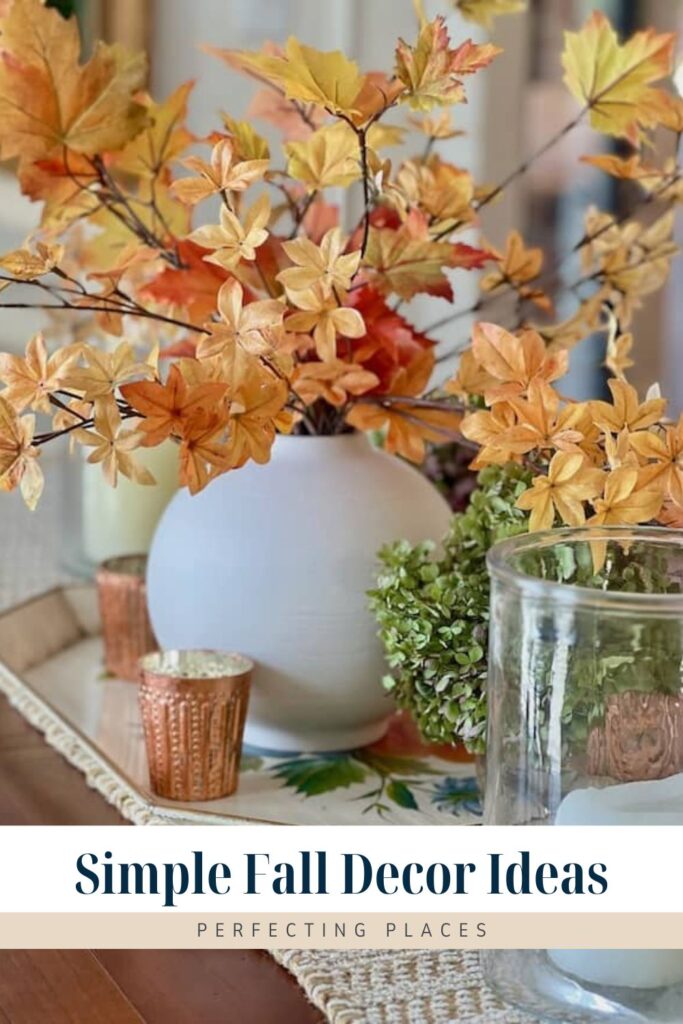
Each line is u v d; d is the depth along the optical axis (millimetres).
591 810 483
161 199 761
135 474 532
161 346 895
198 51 1550
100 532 995
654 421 543
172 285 663
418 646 593
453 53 551
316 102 556
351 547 675
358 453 712
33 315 1257
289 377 591
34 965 547
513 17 1675
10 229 1382
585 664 472
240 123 604
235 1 1560
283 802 670
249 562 676
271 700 696
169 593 704
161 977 540
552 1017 487
